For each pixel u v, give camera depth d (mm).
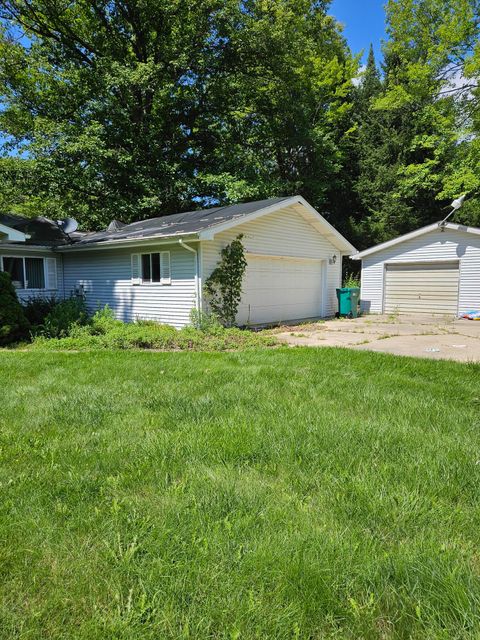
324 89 22438
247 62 20359
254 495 2408
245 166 20219
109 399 4359
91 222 19547
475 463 2771
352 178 24062
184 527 2109
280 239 13102
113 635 1512
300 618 1563
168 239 10281
